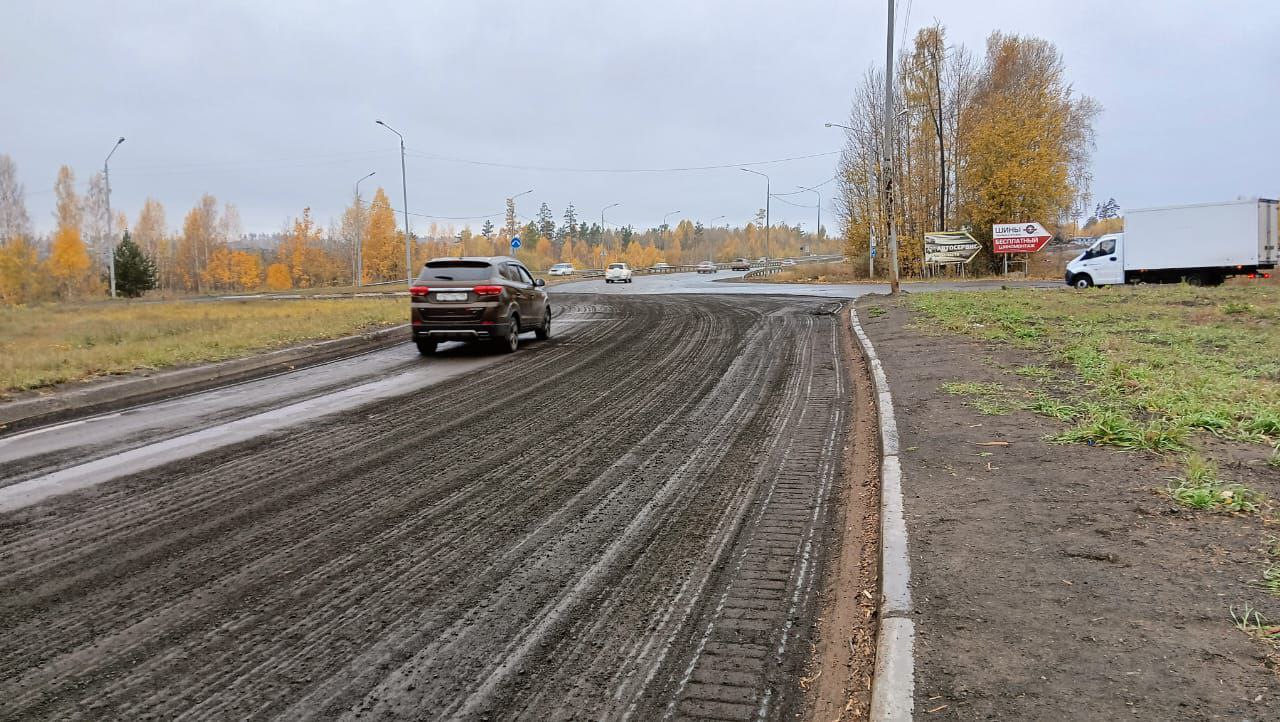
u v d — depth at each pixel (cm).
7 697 307
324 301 3400
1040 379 845
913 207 5178
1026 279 4266
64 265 8112
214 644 352
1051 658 294
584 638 359
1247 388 711
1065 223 6356
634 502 558
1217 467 503
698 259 17350
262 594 405
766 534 490
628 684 319
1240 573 356
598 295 3672
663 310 2458
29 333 1812
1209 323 1295
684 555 459
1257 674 275
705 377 1109
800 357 1287
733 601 396
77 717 295
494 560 452
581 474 630
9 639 355
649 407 904
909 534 429
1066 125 5391
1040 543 405
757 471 632
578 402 941
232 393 1029
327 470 643
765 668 331
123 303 3856
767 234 6869
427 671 329
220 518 522
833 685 316
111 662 335
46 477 619
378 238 10850
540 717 296
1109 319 1395
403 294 4291
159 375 1112
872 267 4869
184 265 11344
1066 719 256
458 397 987
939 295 2319
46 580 420
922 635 316
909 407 764
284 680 322
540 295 1652
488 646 351
